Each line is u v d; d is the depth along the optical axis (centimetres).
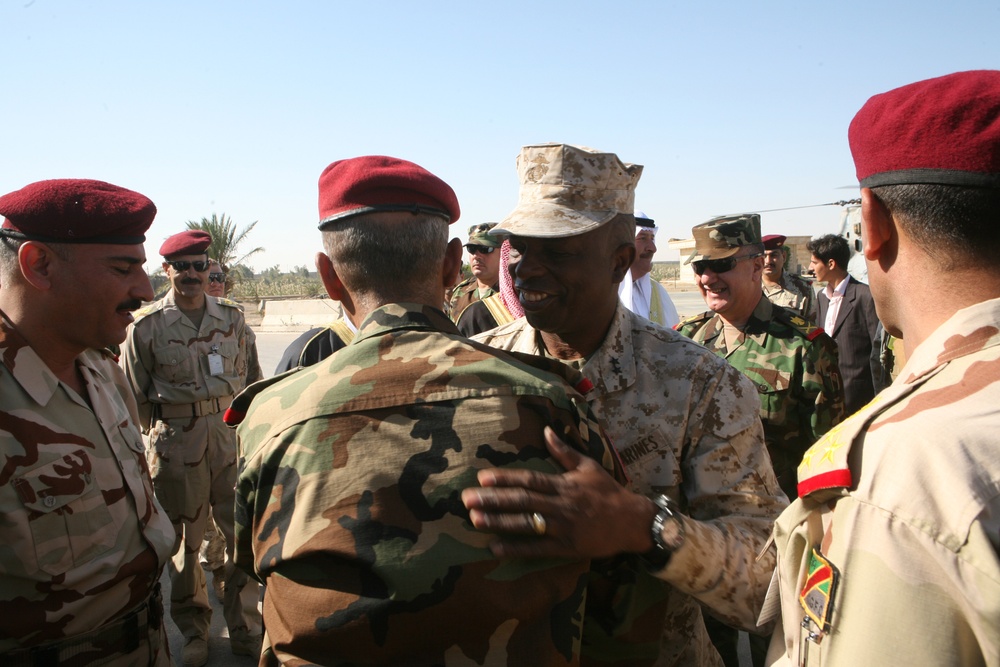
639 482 169
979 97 90
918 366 95
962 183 90
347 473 117
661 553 130
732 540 144
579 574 122
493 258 554
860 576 85
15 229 185
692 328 360
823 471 95
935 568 80
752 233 326
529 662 112
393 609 108
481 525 112
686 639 176
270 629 122
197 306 418
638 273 449
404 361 128
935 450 83
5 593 174
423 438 119
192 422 393
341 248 139
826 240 588
